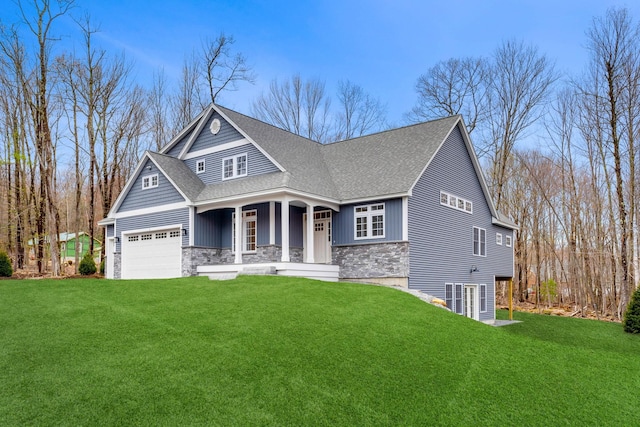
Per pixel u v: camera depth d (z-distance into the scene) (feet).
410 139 74.02
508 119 131.85
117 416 22.11
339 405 24.82
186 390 24.64
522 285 135.13
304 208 71.77
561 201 124.88
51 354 27.84
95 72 110.73
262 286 47.50
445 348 34.40
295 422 22.95
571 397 29.25
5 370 25.68
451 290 71.97
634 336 72.69
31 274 87.04
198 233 69.00
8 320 33.35
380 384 27.58
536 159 135.23
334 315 38.40
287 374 27.32
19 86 97.45
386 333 35.76
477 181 83.82
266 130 76.28
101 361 27.22
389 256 62.64
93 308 37.06
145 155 74.59
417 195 64.90
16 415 21.70
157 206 72.84
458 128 77.97
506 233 95.04
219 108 73.20
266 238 67.56
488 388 28.99
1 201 106.63
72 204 150.71
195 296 42.57
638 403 29.32
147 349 29.19
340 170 73.92
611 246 107.04
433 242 68.03
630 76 95.50
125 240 77.61
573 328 81.20
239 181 69.82
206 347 29.94
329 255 69.05
